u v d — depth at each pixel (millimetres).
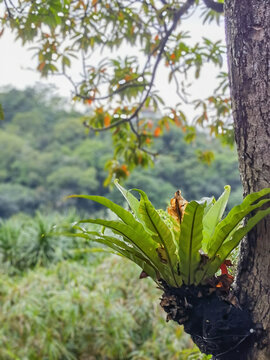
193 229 1183
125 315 4504
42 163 28047
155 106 3727
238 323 1286
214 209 1306
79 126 30031
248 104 1342
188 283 1270
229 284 1305
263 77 1326
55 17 2822
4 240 6637
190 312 1295
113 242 1315
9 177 28016
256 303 1306
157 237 1238
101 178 27266
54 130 30094
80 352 4539
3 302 4887
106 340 4465
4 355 4504
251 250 1332
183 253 1227
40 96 32219
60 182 26562
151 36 3588
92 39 3412
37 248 6531
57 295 4699
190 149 25531
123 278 4906
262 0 1353
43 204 26500
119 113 4121
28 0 2812
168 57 3656
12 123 30703
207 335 1283
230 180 24516
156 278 1327
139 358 4328
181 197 1304
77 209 26312
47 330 4473
